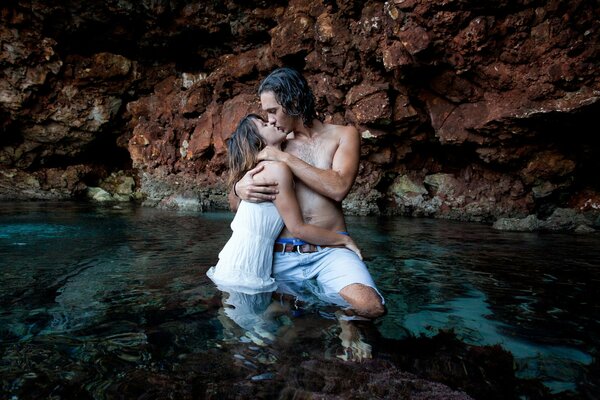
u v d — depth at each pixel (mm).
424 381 1545
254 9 12000
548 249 4879
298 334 1954
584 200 9070
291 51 10500
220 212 9812
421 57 8164
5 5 12336
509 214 9211
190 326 2035
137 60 14711
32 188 13641
